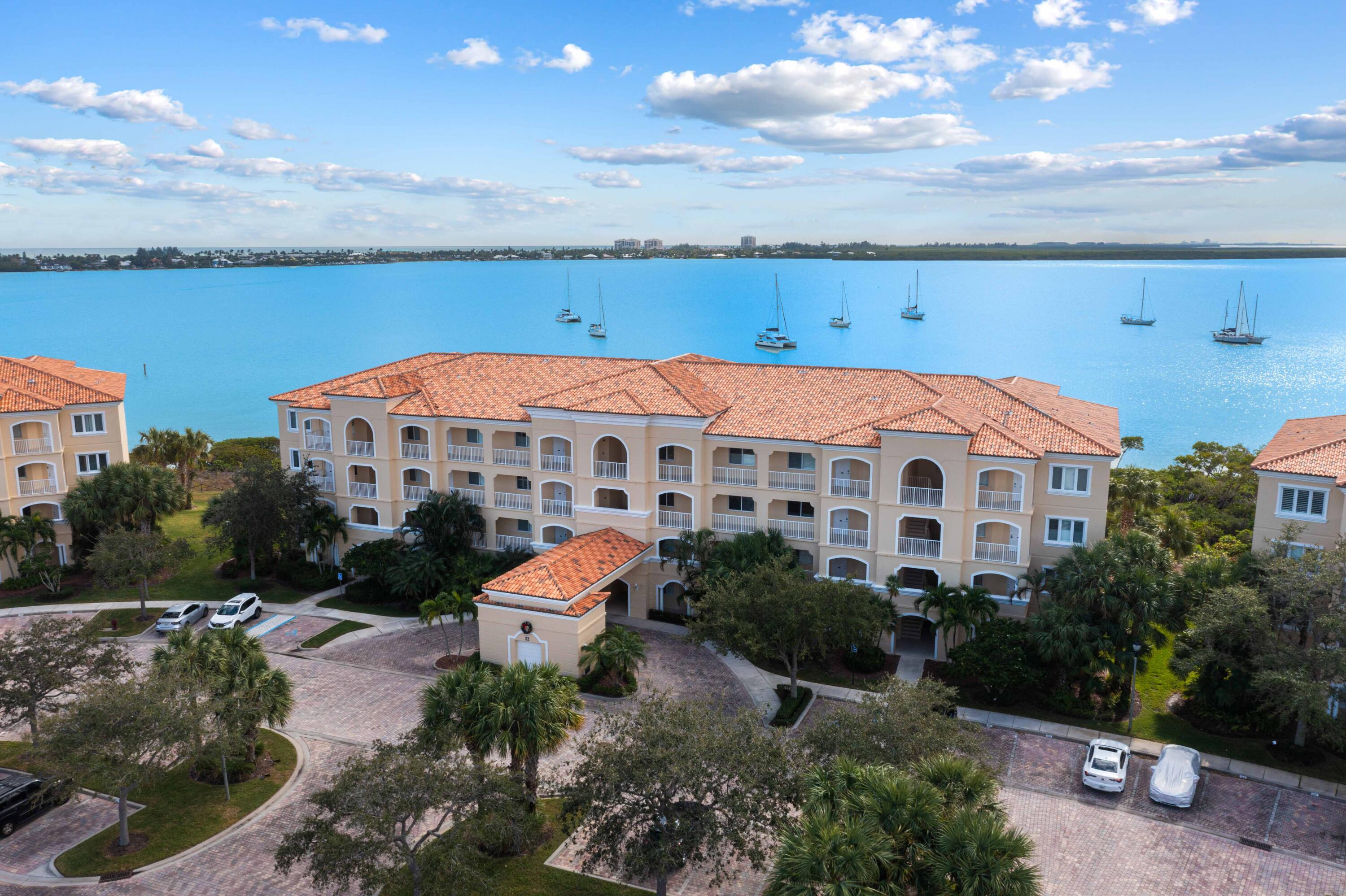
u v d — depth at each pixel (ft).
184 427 449.06
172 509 184.75
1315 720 102.12
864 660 139.33
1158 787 103.14
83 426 182.19
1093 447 133.80
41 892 88.22
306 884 89.20
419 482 178.40
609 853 77.56
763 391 164.04
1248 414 446.60
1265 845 95.71
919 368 587.68
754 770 77.00
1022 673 124.16
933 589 137.39
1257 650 111.75
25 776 104.17
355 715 124.67
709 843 73.31
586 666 133.69
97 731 88.58
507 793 79.36
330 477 182.60
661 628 156.46
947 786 74.08
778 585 124.47
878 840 65.21
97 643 111.45
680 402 155.12
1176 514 170.30
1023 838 66.44
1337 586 109.09
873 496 143.64
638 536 158.10
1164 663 139.95
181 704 93.15
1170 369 578.66
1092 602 123.85
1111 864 92.22
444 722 89.76
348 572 177.58
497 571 160.76
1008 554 137.39
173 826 99.09
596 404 156.97
